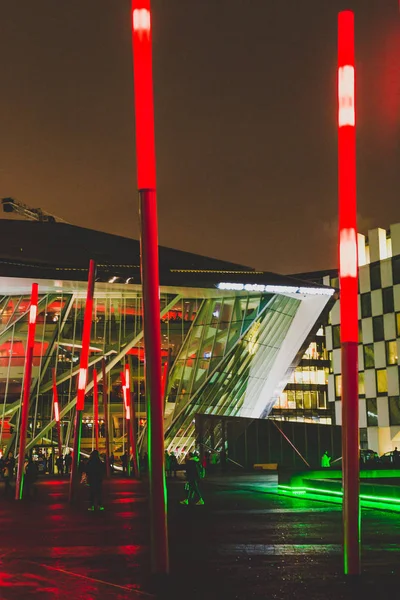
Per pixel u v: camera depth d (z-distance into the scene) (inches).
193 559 418.0
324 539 515.5
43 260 2081.7
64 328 2199.8
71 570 384.8
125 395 1747.0
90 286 957.8
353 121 355.3
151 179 357.1
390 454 1985.7
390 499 756.6
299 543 492.4
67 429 2160.4
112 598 305.1
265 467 1617.9
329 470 987.9
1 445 2111.2
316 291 2148.1
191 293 2124.8
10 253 2086.6
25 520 686.5
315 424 1679.4
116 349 2218.3
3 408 2133.4
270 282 2057.1
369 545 471.5
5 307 2201.0
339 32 357.1
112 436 2180.1
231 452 1604.3
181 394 2171.5
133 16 358.9
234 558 421.7
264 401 2581.2
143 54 358.0
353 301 350.6
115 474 1913.1
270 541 504.4
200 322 2209.6
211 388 2191.2
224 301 2199.8
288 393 4448.8
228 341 2166.6
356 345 347.9
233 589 322.3
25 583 346.6
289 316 2359.7
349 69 354.9
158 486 345.4
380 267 2758.4
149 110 358.0
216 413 2287.2
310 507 813.9
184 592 316.2
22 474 1012.5
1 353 2176.4
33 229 2295.8
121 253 2299.5
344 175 355.6
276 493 1073.5
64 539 530.6
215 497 995.3
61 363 2181.3
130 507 839.7
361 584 330.3
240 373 2283.5
